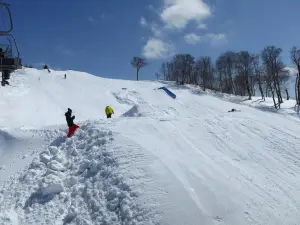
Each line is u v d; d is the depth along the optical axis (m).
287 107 46.72
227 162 11.67
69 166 10.86
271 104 50.38
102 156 10.33
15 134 16.08
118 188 8.52
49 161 11.38
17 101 33.00
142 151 10.24
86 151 11.46
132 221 7.47
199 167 10.12
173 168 9.54
